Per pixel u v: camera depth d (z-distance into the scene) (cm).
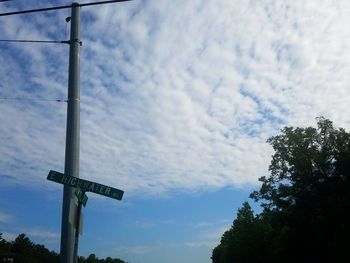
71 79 1002
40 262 15488
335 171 5112
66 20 1062
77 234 938
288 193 5300
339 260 4856
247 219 8900
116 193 973
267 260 7600
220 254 13350
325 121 5309
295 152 5281
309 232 5150
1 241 15088
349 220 4897
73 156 962
